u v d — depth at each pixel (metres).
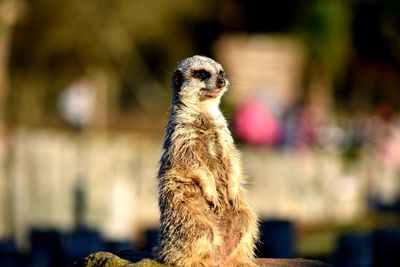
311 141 31.84
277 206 27.80
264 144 31.31
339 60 35.78
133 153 25.61
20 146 24.55
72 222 24.48
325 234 24.16
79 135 34.41
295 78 38.16
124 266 10.45
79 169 24.84
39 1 42.22
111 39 42.78
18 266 19.50
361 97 39.53
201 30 45.62
